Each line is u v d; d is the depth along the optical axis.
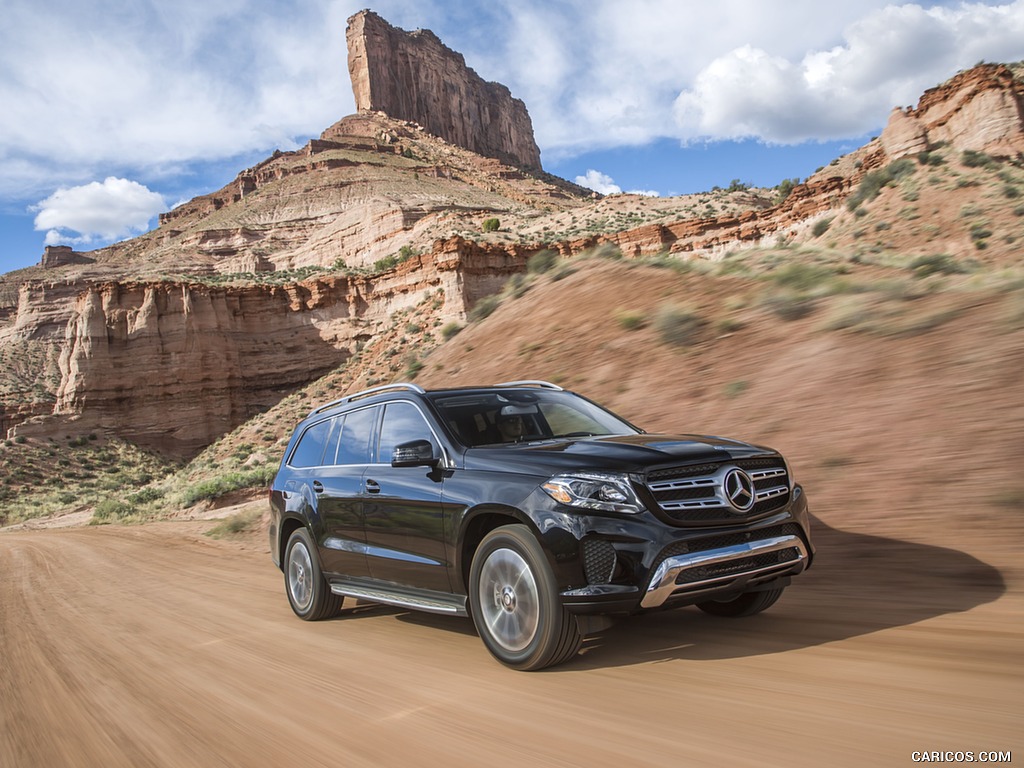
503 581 4.46
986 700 3.19
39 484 67.88
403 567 5.29
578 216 124.50
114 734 4.14
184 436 83.50
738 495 4.24
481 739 3.41
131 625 7.48
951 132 62.00
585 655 4.57
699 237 79.69
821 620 4.81
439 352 21.36
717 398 9.87
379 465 5.73
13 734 4.39
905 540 5.91
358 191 185.75
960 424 6.94
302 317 92.12
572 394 6.15
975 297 9.62
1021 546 5.35
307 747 3.58
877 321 9.84
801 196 74.44
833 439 7.71
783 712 3.30
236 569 11.22
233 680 4.95
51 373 109.56
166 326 86.75
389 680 4.53
